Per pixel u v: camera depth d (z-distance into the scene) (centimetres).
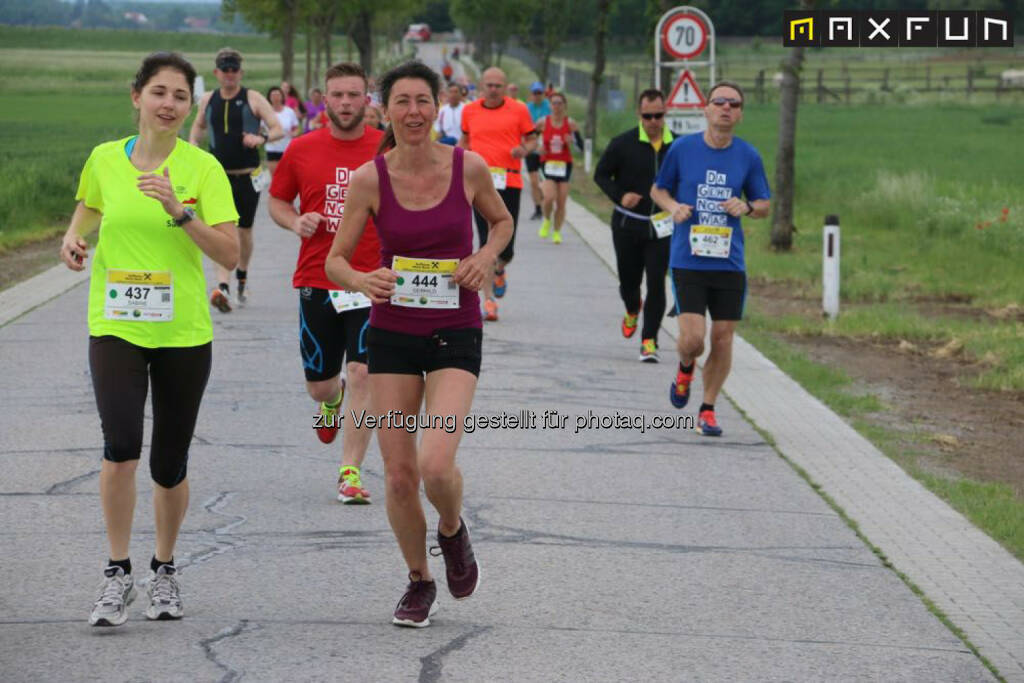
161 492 1106
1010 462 1852
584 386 2191
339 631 1094
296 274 1541
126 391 1061
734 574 1278
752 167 1831
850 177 6150
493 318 2806
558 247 4172
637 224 2408
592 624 1128
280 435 1803
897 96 14312
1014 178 5894
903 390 2348
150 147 1084
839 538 1410
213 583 1212
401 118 1047
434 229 1062
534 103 5184
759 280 3703
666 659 1048
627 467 1697
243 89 2739
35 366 2252
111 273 1072
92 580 1209
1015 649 1091
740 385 2255
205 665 1007
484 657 1041
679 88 3891
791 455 1781
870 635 1119
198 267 1098
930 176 5906
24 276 3375
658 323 2406
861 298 3425
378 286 1050
